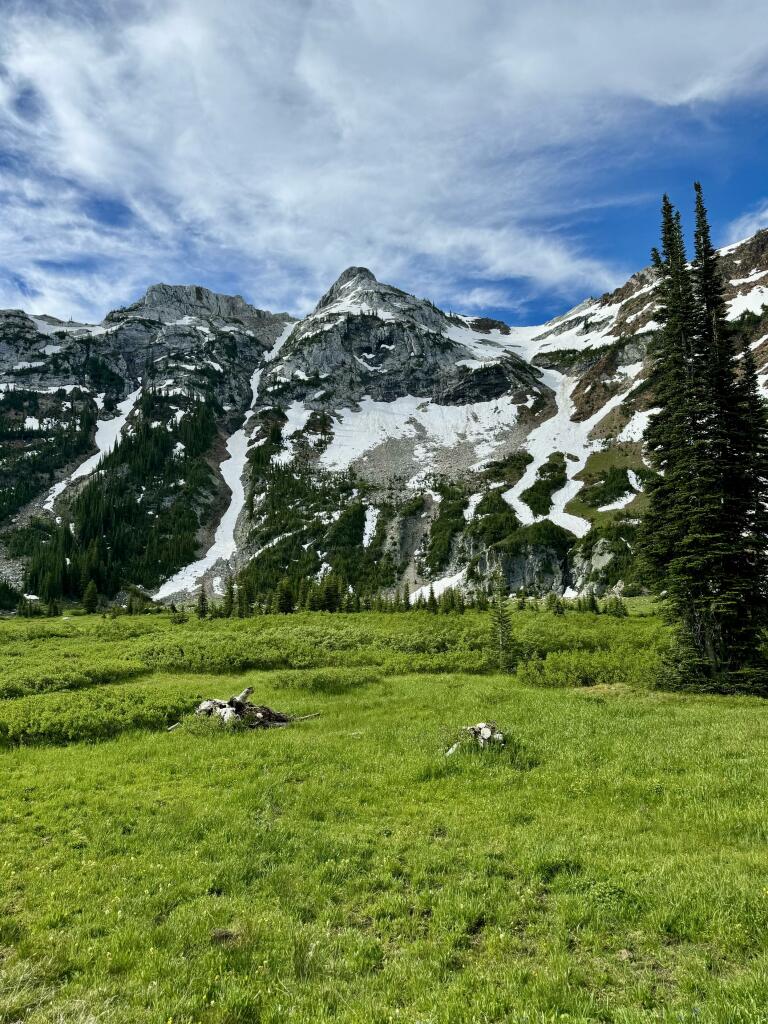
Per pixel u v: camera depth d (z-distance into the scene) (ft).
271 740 61.67
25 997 21.71
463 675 116.06
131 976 23.26
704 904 25.45
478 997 20.76
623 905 26.63
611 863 30.94
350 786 46.65
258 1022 20.63
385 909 28.37
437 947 24.84
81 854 34.94
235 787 46.62
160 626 203.72
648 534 109.91
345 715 75.25
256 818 40.42
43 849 35.40
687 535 101.96
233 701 72.79
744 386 105.40
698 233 109.29
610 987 21.39
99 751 59.11
